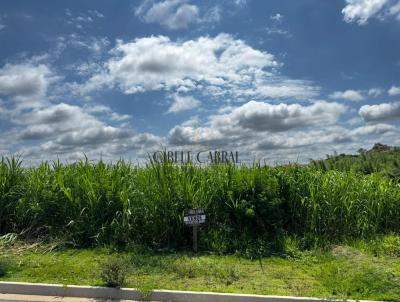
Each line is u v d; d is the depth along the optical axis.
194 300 6.67
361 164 15.09
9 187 10.88
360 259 8.54
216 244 9.34
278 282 7.35
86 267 8.05
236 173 10.58
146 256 8.74
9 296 6.91
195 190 10.35
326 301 6.47
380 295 6.71
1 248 9.29
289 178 10.58
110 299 6.79
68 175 10.98
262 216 10.07
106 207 10.02
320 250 9.16
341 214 10.23
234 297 6.60
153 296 6.76
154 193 9.94
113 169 11.11
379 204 10.56
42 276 7.55
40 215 10.26
